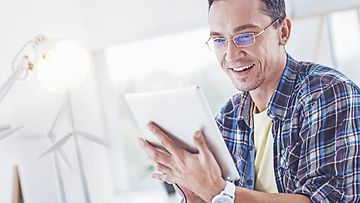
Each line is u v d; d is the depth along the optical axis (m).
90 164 2.44
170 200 2.37
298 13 2.11
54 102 2.26
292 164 1.04
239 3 1.02
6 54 2.10
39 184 2.16
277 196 0.98
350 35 2.34
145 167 2.72
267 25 1.04
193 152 0.99
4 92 1.66
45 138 2.22
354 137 0.94
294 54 2.32
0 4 2.12
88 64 1.87
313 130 0.98
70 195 2.32
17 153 2.09
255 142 1.16
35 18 2.25
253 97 1.17
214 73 2.60
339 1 2.05
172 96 0.94
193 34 2.58
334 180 0.95
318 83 1.01
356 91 0.98
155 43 2.63
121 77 2.68
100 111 2.57
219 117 1.28
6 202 2.00
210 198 1.00
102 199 2.49
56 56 1.79
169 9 2.31
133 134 2.71
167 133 1.01
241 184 1.16
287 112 1.06
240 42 1.03
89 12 2.36
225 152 0.95
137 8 2.34
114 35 2.36
